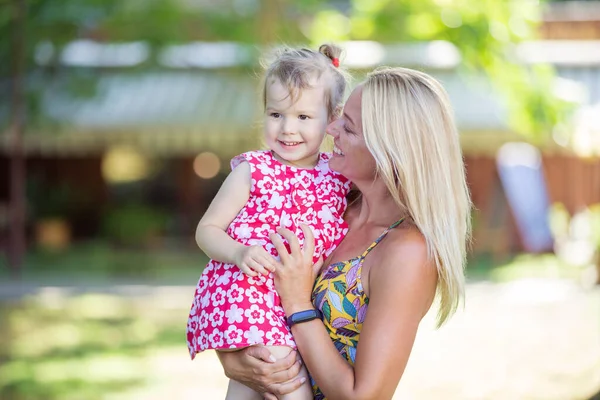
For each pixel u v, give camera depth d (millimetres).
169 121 22766
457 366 11148
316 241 3500
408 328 3203
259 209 3514
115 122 22688
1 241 24500
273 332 3342
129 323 14430
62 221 25281
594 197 24625
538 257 23547
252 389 3633
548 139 21859
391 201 3420
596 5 28484
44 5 19234
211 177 26812
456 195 3320
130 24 18219
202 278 3545
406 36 14539
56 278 19672
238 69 19219
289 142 3541
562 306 16172
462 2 13977
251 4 17234
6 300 16844
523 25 14375
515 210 24000
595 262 18906
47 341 12992
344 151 3447
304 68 3547
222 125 22594
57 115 22406
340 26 14867
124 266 21531
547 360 11453
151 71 23047
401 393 9766
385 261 3240
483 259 23359
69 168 26203
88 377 10641
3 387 10172
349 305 3318
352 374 3201
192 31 18578
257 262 3295
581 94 21875
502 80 14664
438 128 3270
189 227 26266
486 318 14875
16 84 20672
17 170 20906
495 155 24109
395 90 3281
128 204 26422
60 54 21297
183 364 11383
